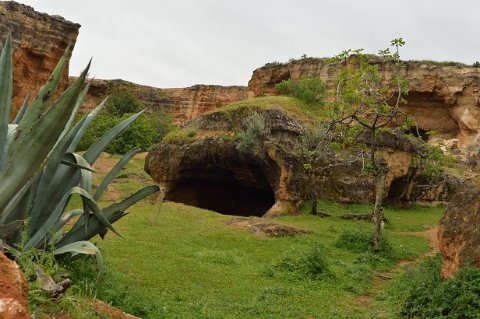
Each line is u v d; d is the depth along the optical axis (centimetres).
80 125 764
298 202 2267
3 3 4644
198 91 7719
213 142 2472
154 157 2670
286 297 964
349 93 1703
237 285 1009
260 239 1570
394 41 1664
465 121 4791
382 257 1479
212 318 761
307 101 2792
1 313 278
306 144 2278
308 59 5241
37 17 4909
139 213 1852
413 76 4922
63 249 664
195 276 1035
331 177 2395
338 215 2225
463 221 931
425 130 5112
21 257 532
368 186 2464
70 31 5250
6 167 570
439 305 836
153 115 6116
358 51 1688
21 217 641
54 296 482
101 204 2031
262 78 5672
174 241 1399
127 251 1188
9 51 639
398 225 2228
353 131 1814
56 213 691
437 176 2509
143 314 697
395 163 2573
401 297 981
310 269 1153
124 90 6994
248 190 2795
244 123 2397
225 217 1938
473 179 988
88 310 501
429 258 1406
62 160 712
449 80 4838
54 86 574
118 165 773
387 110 1702
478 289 809
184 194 2753
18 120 743
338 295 1033
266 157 2314
